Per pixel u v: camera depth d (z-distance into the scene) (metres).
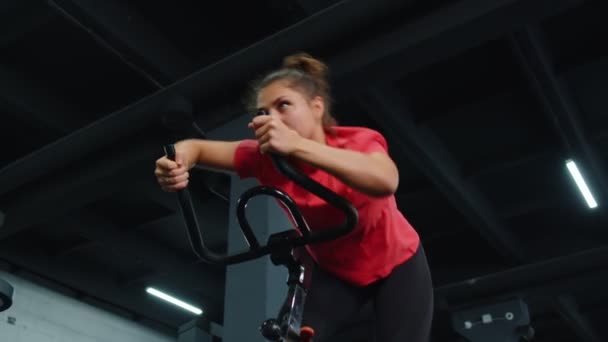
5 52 4.45
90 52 4.50
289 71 1.19
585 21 4.36
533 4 3.18
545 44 4.38
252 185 3.54
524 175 5.78
